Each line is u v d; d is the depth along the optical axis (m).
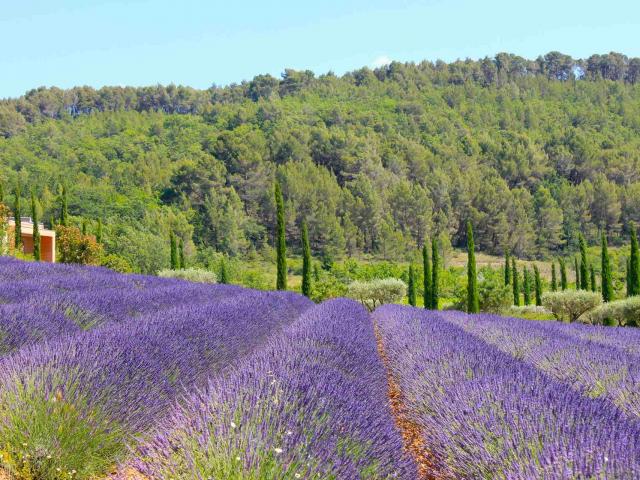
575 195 105.00
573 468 2.81
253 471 2.77
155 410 4.42
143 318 7.02
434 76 199.00
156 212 75.62
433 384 5.32
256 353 5.93
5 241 24.20
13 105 148.50
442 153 129.50
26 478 3.59
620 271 68.06
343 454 3.14
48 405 3.73
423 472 4.48
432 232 95.69
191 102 176.88
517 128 158.62
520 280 57.69
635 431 3.46
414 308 19.05
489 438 3.53
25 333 5.56
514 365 5.77
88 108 170.38
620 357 7.25
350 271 57.00
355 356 6.26
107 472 3.93
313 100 173.12
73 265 13.84
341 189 101.38
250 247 82.94
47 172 95.12
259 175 92.69
